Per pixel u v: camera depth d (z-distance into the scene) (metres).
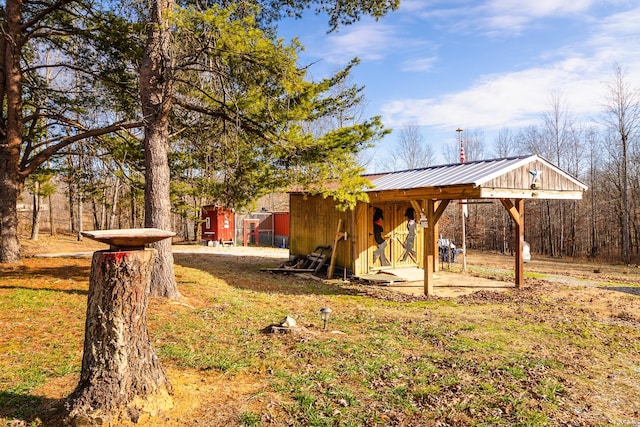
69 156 12.98
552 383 4.45
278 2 9.34
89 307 3.18
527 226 32.25
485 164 10.48
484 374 4.63
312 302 8.55
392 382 4.31
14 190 10.18
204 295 8.20
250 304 7.86
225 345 5.29
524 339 6.10
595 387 4.43
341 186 8.36
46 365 4.28
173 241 25.66
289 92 7.43
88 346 3.16
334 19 9.31
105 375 3.11
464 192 9.12
